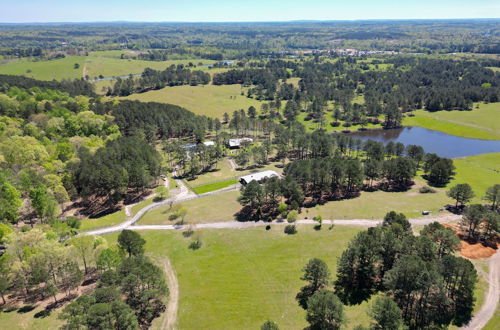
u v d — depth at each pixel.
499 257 95.50
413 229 111.25
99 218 126.44
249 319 76.38
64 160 154.62
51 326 71.94
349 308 77.94
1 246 97.25
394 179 154.88
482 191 143.25
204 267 95.75
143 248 98.19
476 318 74.44
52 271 82.12
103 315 62.97
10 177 131.62
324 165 145.12
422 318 74.44
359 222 117.44
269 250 102.56
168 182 162.38
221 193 148.00
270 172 161.00
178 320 76.31
